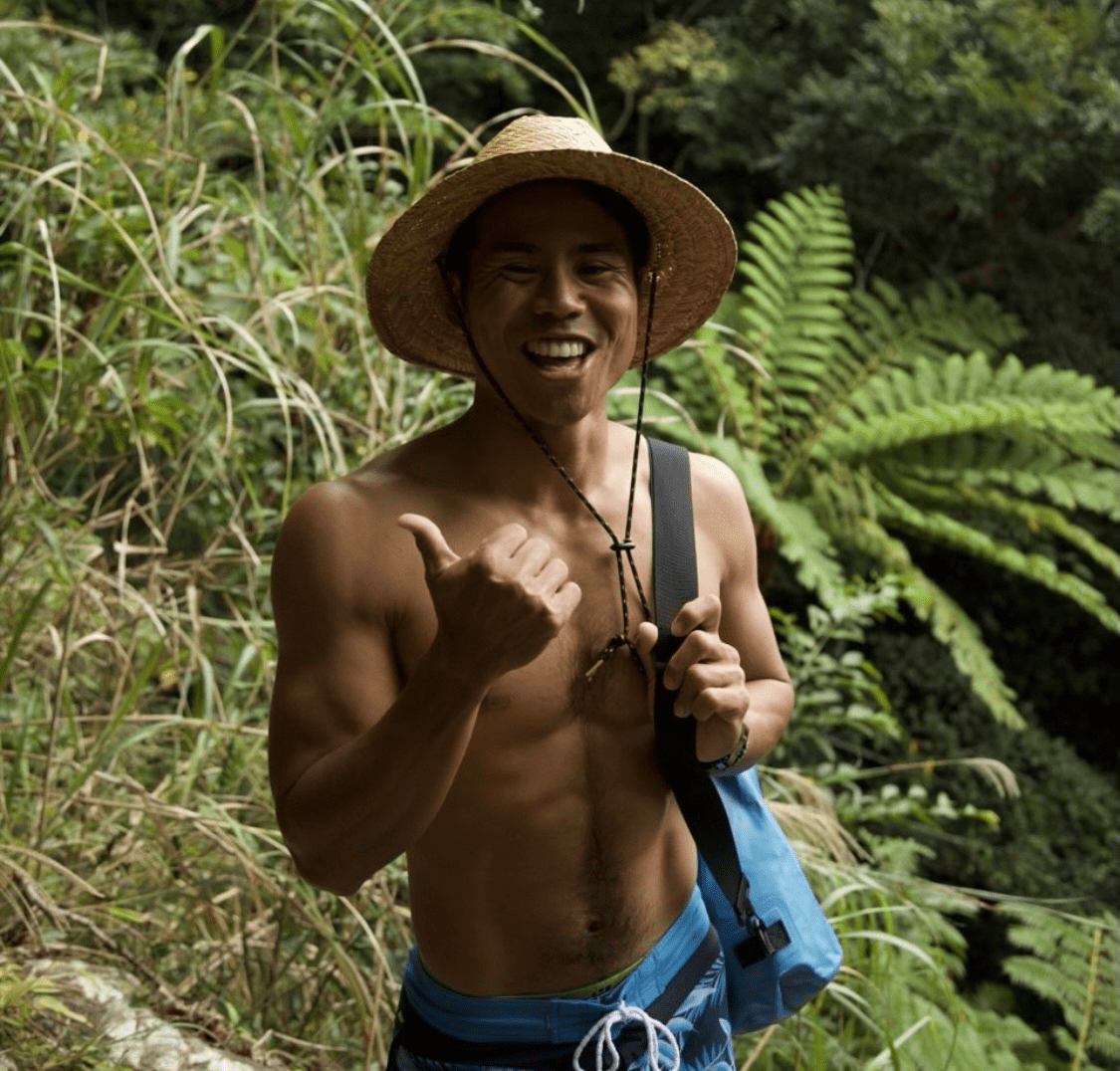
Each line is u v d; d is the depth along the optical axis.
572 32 10.75
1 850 2.55
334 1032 2.79
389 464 1.66
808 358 8.93
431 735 1.39
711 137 9.56
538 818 1.62
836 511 8.09
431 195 1.54
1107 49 8.92
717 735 1.56
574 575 1.66
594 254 1.57
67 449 3.21
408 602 1.59
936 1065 3.36
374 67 3.67
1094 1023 4.92
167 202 3.46
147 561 3.59
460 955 1.66
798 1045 2.94
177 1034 2.36
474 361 1.72
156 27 8.66
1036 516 8.50
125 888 2.82
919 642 8.18
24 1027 2.24
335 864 1.50
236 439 3.50
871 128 8.89
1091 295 9.89
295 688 1.56
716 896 1.85
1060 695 9.37
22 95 3.25
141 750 3.22
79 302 3.71
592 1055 1.66
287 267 3.91
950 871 7.26
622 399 6.68
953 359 8.66
